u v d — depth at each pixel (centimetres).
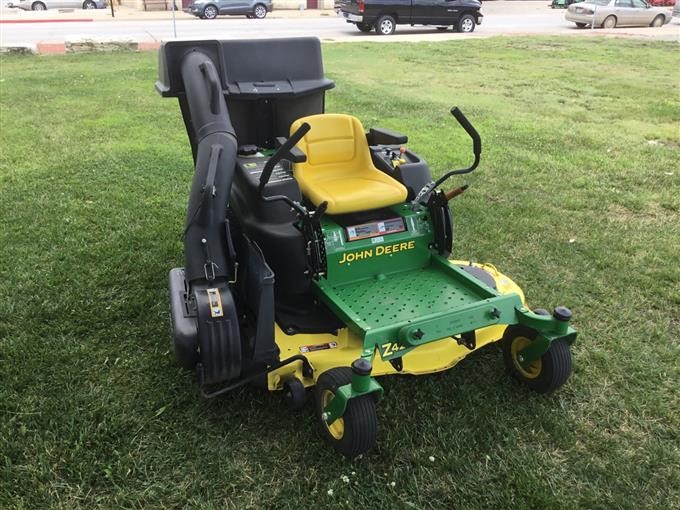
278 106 400
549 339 317
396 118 938
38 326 390
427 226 363
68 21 2480
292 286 333
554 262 490
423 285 347
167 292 432
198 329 289
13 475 280
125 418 315
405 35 2050
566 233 540
